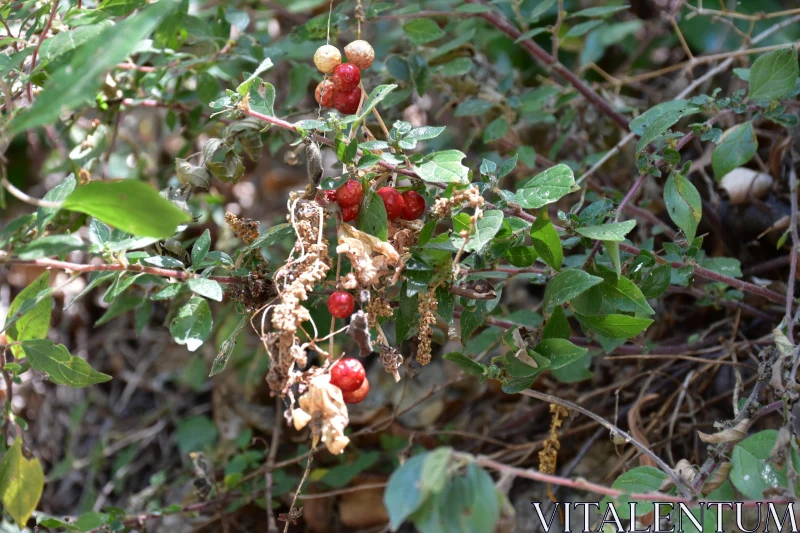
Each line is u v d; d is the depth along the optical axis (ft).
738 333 1.50
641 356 1.42
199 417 1.75
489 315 1.38
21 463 1.21
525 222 1.23
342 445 1.12
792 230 1.40
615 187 1.70
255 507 1.62
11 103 1.26
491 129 1.53
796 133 1.54
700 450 1.46
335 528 1.60
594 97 1.55
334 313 1.17
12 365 1.26
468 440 1.59
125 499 1.74
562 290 1.20
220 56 1.48
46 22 1.29
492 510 1.04
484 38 1.75
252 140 1.36
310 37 1.48
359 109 1.24
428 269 1.20
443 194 1.23
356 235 1.18
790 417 1.19
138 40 1.06
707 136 1.28
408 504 1.04
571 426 1.54
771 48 1.51
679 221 1.27
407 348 1.57
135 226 1.11
